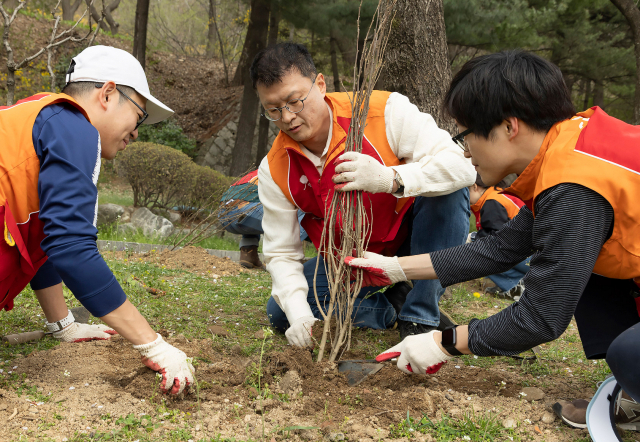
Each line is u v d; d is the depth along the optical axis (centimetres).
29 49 1717
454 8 1022
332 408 206
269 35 1577
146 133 1538
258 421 193
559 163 171
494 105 179
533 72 178
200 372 230
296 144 262
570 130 176
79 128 193
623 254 175
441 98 512
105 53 208
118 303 192
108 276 189
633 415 194
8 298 222
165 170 875
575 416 201
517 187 194
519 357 279
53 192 185
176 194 904
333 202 247
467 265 223
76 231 184
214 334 291
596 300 208
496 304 436
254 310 357
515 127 180
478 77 181
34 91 1555
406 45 504
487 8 1105
